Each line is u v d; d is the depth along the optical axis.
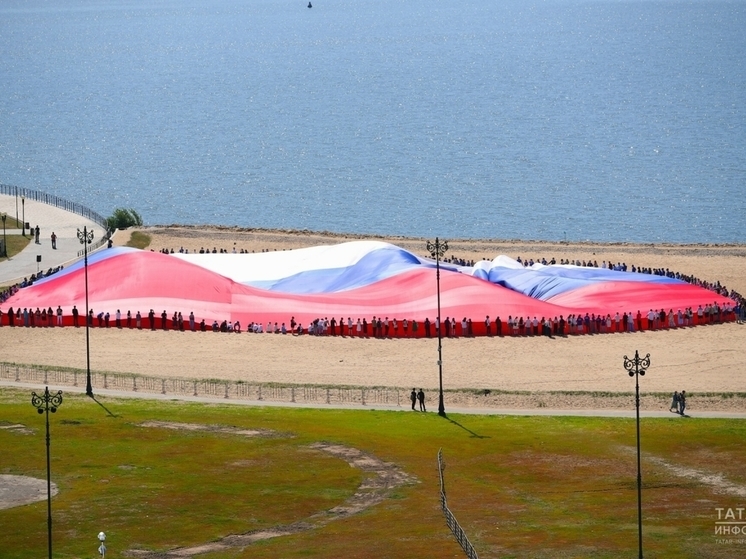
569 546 88.94
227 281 172.12
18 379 138.25
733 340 157.62
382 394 134.50
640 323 162.62
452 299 165.00
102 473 106.69
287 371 144.38
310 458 111.44
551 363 148.25
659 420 124.06
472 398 132.38
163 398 132.00
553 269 182.50
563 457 112.00
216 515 96.88
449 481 105.38
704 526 93.38
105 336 157.88
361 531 92.75
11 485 103.50
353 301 167.25
